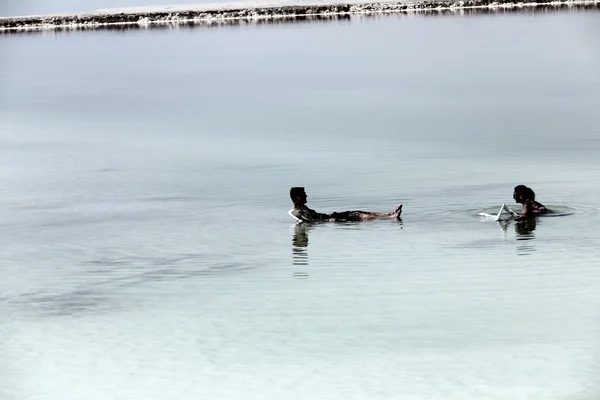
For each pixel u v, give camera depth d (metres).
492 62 69.19
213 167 30.88
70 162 33.41
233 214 23.88
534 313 15.80
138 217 24.09
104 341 15.34
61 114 50.22
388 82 59.06
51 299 17.62
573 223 21.30
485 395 12.87
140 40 131.38
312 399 12.92
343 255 19.64
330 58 82.44
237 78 69.31
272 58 86.88
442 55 77.56
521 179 26.36
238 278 18.47
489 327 15.27
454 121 39.66
